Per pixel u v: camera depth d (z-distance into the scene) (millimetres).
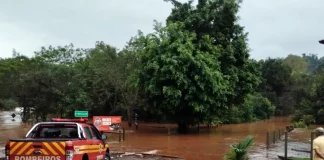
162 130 41812
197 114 37250
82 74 53906
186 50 33938
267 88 85750
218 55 37094
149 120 56531
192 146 26766
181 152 23328
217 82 35125
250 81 40062
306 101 59750
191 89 34219
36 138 11680
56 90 43531
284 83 87250
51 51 70062
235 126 51344
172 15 40438
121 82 49250
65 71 46719
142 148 25219
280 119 73750
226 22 39469
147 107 45188
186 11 40062
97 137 13594
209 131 41281
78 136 11883
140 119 57000
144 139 31750
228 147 26062
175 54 34594
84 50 71062
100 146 13258
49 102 44062
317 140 9273
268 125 54062
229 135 36125
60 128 12336
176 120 37812
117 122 30594
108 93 51562
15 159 10398
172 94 33750
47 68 46625
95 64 53969
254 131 41531
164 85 35125
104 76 50438
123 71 50062
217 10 39719
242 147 15859
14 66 71812
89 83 53812
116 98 52625
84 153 11438
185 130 38688
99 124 30250
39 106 43562
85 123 12773
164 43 34938
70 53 70688
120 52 51844
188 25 38750
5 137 31266
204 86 34594
